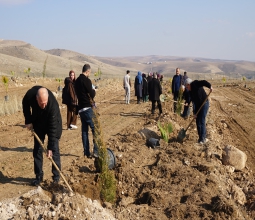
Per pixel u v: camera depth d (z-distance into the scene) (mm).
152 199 5105
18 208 4219
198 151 7301
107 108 15219
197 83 7879
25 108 5387
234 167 6977
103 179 5230
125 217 4613
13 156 7320
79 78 6703
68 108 10000
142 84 16953
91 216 4039
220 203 4809
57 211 3984
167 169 6160
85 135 6902
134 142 8125
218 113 14133
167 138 7938
